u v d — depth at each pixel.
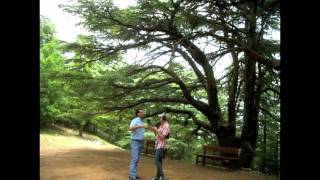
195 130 22.20
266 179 12.66
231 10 14.65
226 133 19.11
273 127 21.41
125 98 20.02
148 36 16.81
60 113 24.66
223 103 26.12
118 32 16.83
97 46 17.69
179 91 21.58
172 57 15.03
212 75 18.70
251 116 19.03
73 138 24.03
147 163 14.91
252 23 15.12
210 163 16.05
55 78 19.02
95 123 27.23
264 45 16.81
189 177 12.00
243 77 20.03
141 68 17.64
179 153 27.77
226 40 13.76
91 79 18.69
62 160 13.85
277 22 17.59
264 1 14.66
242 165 18.77
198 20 13.27
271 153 20.59
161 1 17.05
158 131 10.43
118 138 30.94
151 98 19.92
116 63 19.69
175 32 16.52
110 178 10.74
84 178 10.55
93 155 16.02
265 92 20.08
